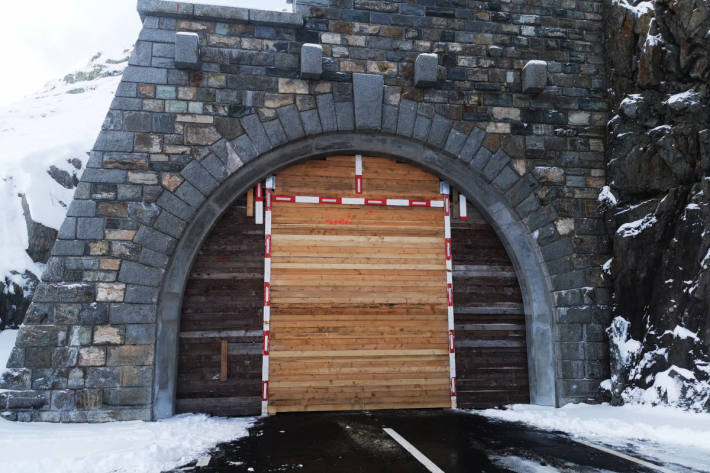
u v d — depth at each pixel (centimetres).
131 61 793
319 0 861
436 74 851
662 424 656
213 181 790
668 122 818
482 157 873
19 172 1341
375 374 844
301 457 536
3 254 1172
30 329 707
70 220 742
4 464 478
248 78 822
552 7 936
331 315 846
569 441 606
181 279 793
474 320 890
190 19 817
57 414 691
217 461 521
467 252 909
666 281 780
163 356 761
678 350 737
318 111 833
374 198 888
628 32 882
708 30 767
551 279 864
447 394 858
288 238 854
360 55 861
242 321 823
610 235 880
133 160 772
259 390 809
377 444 595
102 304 730
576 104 917
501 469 486
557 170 891
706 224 735
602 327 857
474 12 908
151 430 645
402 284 874
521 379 885
